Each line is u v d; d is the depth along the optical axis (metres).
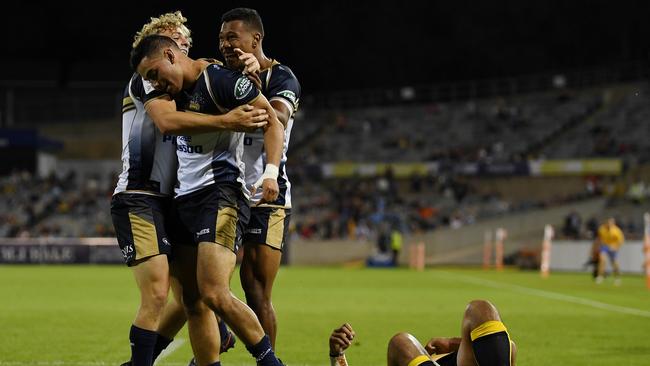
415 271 57.12
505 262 65.62
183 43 10.38
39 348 15.58
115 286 35.81
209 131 9.05
